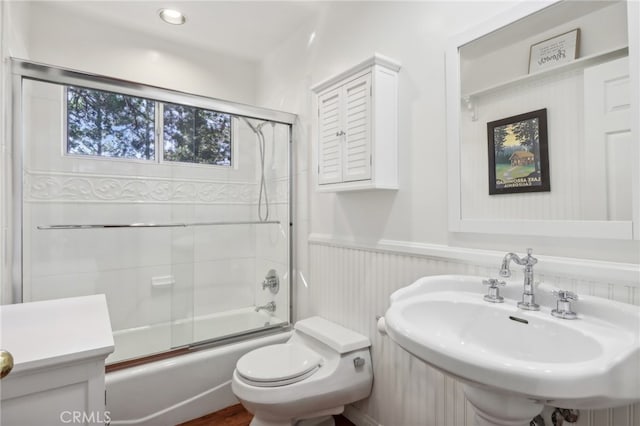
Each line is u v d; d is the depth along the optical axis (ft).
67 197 6.47
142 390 5.52
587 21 3.22
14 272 5.36
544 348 3.01
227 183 8.36
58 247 6.42
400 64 5.15
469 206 4.19
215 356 6.26
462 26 4.33
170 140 7.58
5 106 5.14
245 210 8.59
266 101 9.26
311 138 7.38
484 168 4.04
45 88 6.04
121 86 6.42
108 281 7.02
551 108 3.46
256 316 8.41
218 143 8.19
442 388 4.50
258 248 8.60
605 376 2.09
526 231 3.63
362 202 5.88
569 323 2.92
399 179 5.16
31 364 2.63
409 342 2.74
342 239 6.29
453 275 4.16
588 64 3.20
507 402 2.78
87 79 6.04
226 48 8.87
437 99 4.63
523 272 3.63
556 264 3.38
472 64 4.18
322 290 6.87
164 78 8.41
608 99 3.07
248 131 8.39
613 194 3.02
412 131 4.96
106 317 3.82
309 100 7.48
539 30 3.57
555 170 3.42
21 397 2.67
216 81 9.18
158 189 7.55
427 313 3.75
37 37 6.89
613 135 3.03
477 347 3.46
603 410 3.08
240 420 5.98
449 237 4.46
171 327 7.55
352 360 5.37
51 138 6.20
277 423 5.00
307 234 7.39
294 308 7.79
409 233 5.01
